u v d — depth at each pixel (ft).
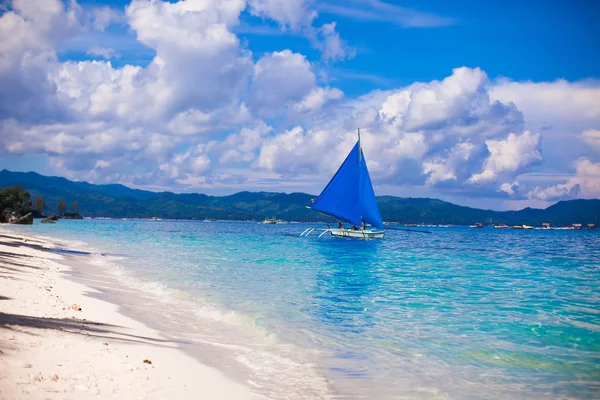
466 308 54.24
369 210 208.95
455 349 36.40
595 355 35.32
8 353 23.56
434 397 26.16
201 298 55.57
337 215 203.41
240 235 293.02
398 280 80.74
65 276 65.05
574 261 129.70
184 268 89.45
